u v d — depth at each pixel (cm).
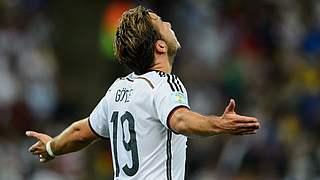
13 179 3186
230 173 3092
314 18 3978
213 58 3841
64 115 3781
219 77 3725
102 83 4003
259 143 3150
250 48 3891
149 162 1298
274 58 3841
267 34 3931
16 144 3372
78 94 3972
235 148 3152
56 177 3183
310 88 3650
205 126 1204
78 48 4038
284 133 3294
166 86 1287
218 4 4044
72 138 1422
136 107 1308
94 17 4062
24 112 3550
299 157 3153
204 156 3259
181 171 1312
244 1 4028
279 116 3378
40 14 4038
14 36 3834
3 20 3888
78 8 4069
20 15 3966
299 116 3416
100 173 3500
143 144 1302
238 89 3644
